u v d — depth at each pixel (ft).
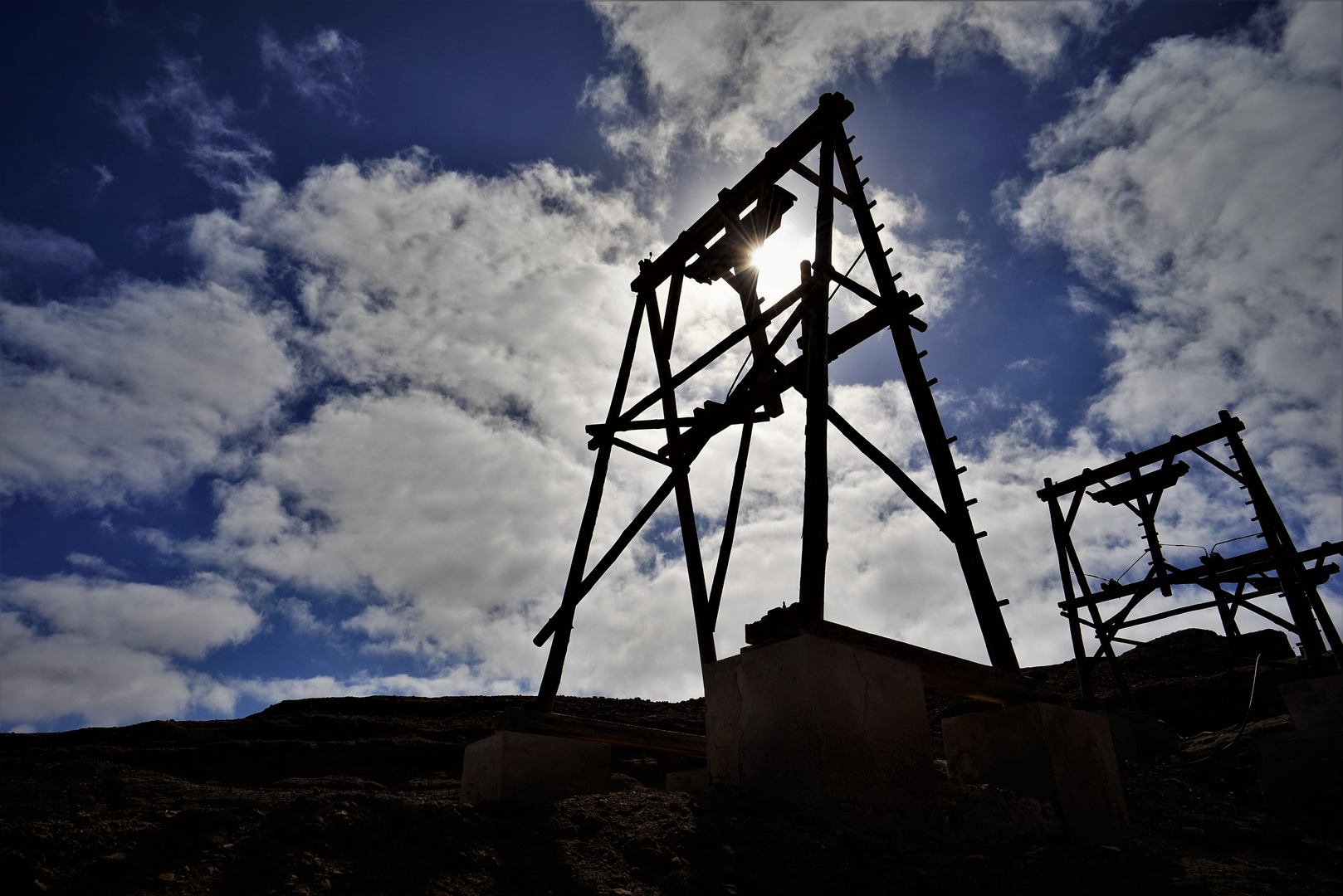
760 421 28.53
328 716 58.70
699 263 30.27
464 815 14.40
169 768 48.67
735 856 13.28
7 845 10.73
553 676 24.95
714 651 25.96
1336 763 26.91
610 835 14.80
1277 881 17.13
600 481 29.04
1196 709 48.08
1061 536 49.32
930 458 23.06
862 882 13.23
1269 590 42.37
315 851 11.60
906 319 24.61
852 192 26.45
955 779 19.71
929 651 18.08
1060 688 59.98
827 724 15.06
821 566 18.72
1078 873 15.28
